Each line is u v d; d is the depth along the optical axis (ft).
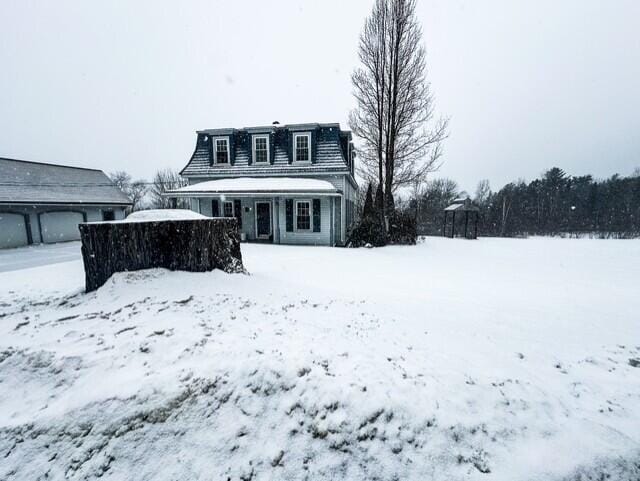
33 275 22.91
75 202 55.21
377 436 6.70
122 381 8.01
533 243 55.77
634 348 10.90
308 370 8.29
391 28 44.98
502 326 12.57
